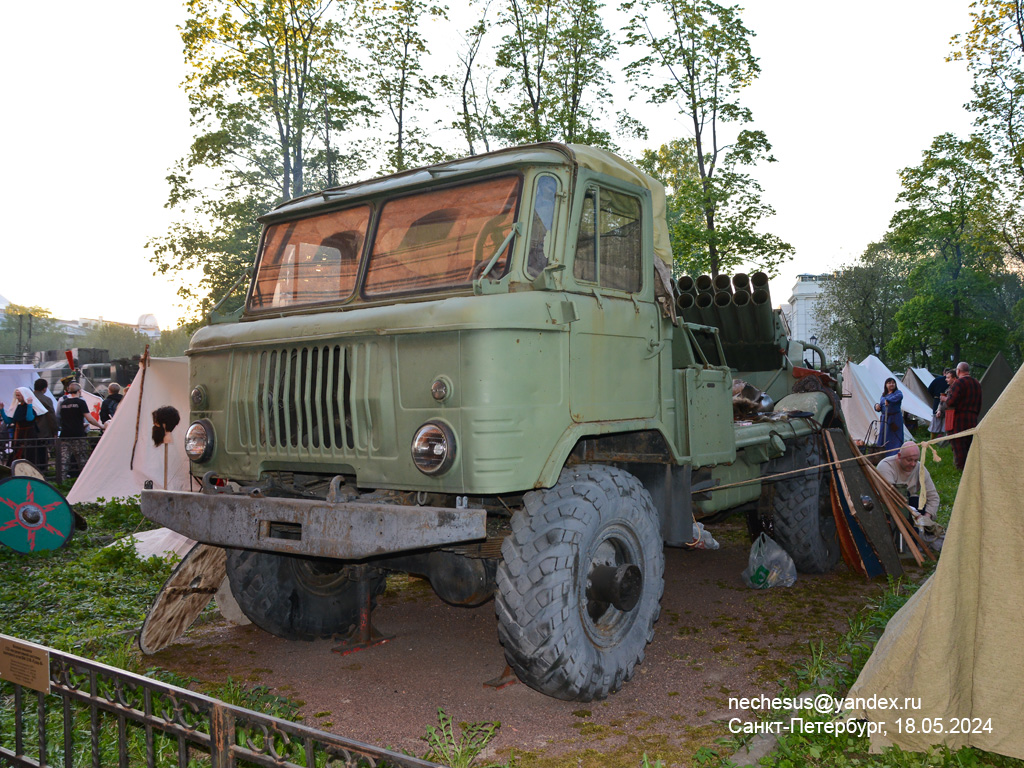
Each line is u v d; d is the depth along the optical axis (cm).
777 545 638
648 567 429
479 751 336
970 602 317
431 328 355
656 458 475
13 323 7462
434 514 339
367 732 360
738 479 599
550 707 391
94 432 1644
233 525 400
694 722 370
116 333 7881
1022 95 2252
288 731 213
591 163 429
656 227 492
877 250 5247
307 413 397
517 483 354
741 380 812
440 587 452
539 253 398
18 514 796
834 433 670
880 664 332
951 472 1198
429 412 360
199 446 447
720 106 1881
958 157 2922
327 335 391
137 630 510
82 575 687
